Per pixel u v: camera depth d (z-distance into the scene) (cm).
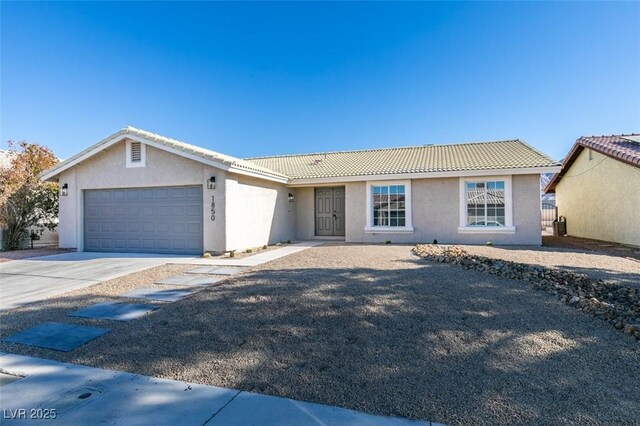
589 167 1778
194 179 1237
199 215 1246
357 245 1415
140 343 462
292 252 1220
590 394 323
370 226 1556
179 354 429
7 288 766
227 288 692
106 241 1366
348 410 313
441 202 1477
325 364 395
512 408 305
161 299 646
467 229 1437
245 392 347
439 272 770
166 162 1274
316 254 1130
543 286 645
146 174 1299
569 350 409
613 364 377
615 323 473
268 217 1492
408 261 938
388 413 307
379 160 1798
